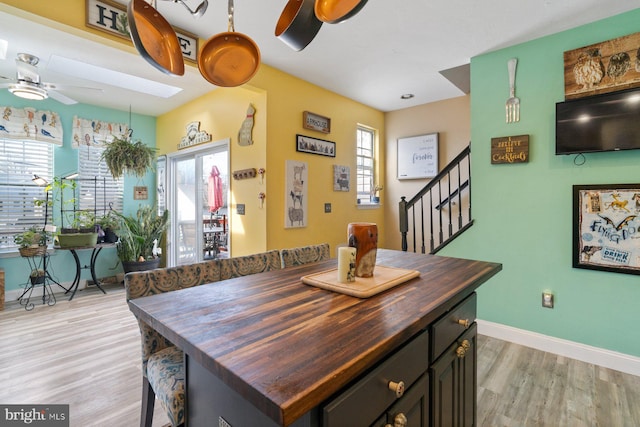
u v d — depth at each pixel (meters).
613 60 2.23
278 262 2.07
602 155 2.34
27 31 2.50
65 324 3.12
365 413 0.77
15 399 1.94
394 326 0.86
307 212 3.63
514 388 2.10
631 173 2.24
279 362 0.67
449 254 3.08
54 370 2.26
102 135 4.56
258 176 3.31
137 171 3.99
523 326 2.71
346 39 2.63
